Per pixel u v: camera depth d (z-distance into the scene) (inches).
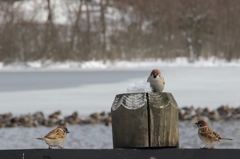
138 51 2236.7
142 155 175.9
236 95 923.4
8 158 178.2
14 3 2219.5
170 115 185.8
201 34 2454.5
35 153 177.8
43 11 2220.7
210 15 2509.8
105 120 713.6
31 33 2054.6
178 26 2466.8
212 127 660.7
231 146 527.2
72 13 2397.9
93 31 2220.7
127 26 2308.1
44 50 2023.9
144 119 184.5
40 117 730.8
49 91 999.0
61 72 1454.2
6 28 2023.9
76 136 602.2
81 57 2123.5
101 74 1321.4
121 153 176.2
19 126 690.2
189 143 549.6
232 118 743.7
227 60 2413.9
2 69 1815.9
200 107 816.3
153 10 2506.2
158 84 238.8
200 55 2444.6
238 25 2501.2
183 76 1212.5
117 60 2171.5
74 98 903.7
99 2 2413.9
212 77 1198.3
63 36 2129.7
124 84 1082.1
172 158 176.1
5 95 954.1
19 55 2032.5
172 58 2326.5
